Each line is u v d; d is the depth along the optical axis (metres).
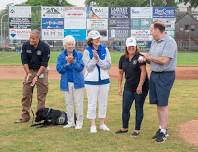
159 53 9.68
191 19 67.38
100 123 11.02
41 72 11.77
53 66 33.25
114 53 51.94
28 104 11.90
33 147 9.34
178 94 17.70
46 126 11.32
